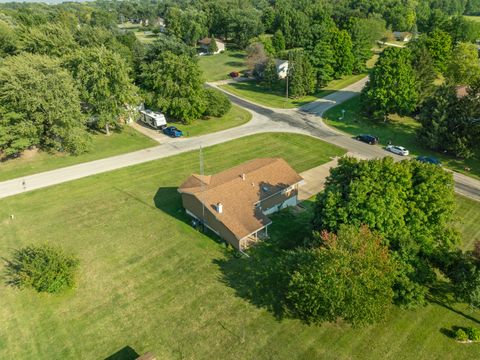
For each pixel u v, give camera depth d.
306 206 47.50
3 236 42.06
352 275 28.50
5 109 55.06
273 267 36.66
